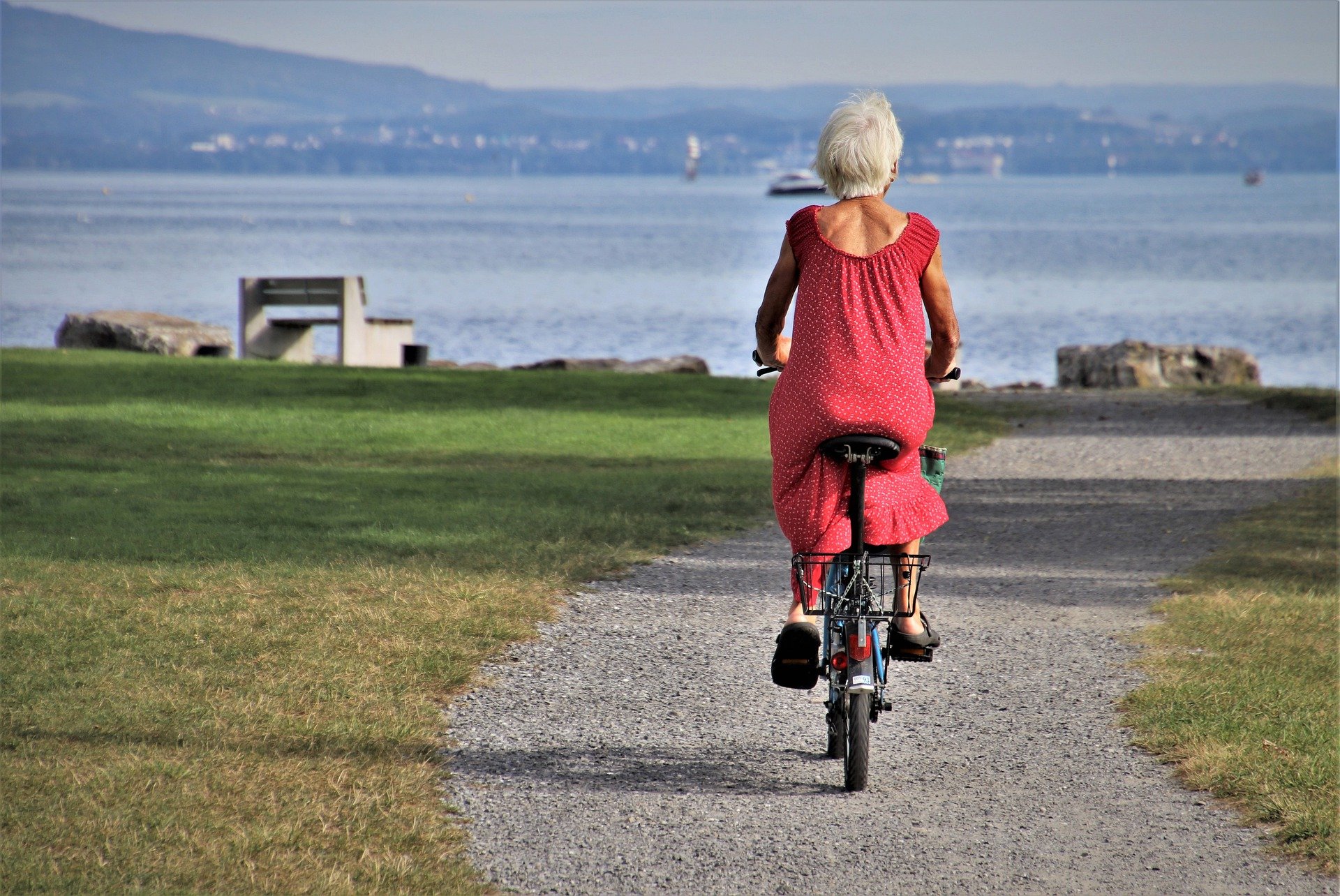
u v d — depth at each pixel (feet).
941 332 57.06
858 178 56.29
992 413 219.41
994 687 75.05
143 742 61.21
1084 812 56.54
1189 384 279.49
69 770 57.26
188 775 57.36
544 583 96.07
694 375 257.14
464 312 622.95
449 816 55.47
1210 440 190.60
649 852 52.39
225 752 60.29
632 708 70.74
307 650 76.54
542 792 58.39
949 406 224.12
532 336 510.58
